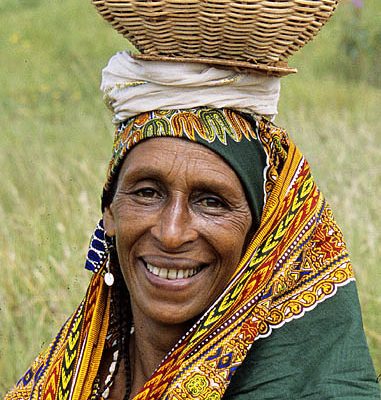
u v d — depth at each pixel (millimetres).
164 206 2402
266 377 2389
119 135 2520
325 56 11539
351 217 5367
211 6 2238
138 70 2416
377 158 6711
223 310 2426
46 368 2848
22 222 5742
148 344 2619
